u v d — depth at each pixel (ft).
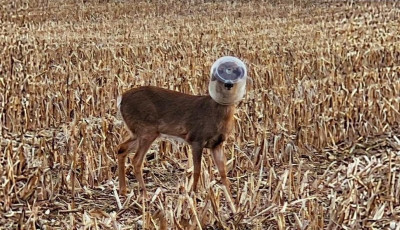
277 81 46.73
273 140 32.63
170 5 112.06
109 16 100.73
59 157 29.73
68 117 37.93
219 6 110.22
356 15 94.53
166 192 27.27
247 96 40.57
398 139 34.24
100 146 29.71
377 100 38.58
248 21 91.35
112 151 30.71
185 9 107.65
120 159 26.63
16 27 85.66
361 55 56.44
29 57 55.36
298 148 32.78
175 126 25.45
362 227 23.30
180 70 47.67
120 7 109.29
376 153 32.96
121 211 24.52
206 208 23.35
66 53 59.26
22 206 25.50
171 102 25.72
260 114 36.70
